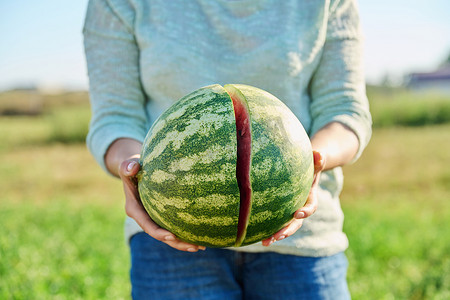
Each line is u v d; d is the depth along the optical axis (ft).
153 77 5.99
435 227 19.89
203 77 5.89
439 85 162.71
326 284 6.04
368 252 16.84
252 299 6.31
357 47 6.28
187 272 5.95
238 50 5.87
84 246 18.24
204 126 4.60
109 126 6.11
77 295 13.12
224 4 5.89
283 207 4.67
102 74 6.23
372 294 13.01
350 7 6.28
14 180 34.55
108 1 6.15
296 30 5.89
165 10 5.94
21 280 14.30
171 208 4.64
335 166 5.69
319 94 6.27
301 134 4.88
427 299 12.89
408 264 15.56
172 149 4.63
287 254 6.00
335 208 6.31
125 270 15.28
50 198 29.32
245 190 4.59
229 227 4.59
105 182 33.63
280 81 5.90
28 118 92.58
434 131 51.98
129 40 6.18
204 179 4.46
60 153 47.39
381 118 58.59
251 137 4.56
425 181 29.50
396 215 22.18
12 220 22.99
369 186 29.01
